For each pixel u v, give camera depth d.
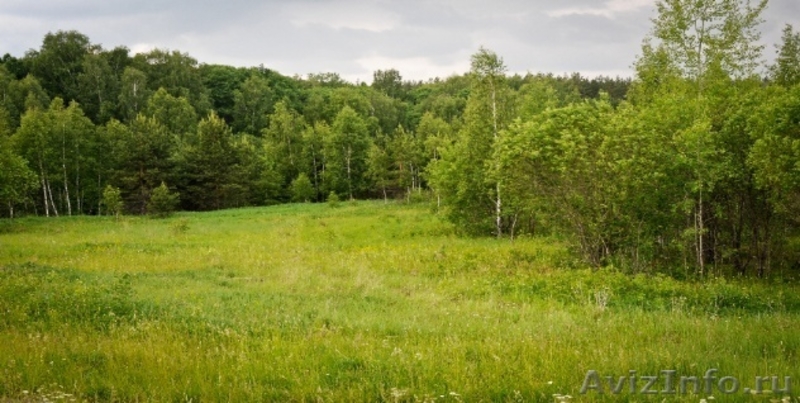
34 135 53.19
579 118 17.94
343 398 6.45
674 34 20.42
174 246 24.56
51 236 30.14
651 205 17.28
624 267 16.97
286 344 8.72
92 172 61.31
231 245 25.28
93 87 103.19
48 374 7.27
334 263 19.20
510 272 17.22
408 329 10.09
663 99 18.20
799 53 22.78
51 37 111.50
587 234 18.45
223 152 64.88
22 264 18.23
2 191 40.47
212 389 6.71
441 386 6.64
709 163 15.60
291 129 78.19
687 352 7.94
